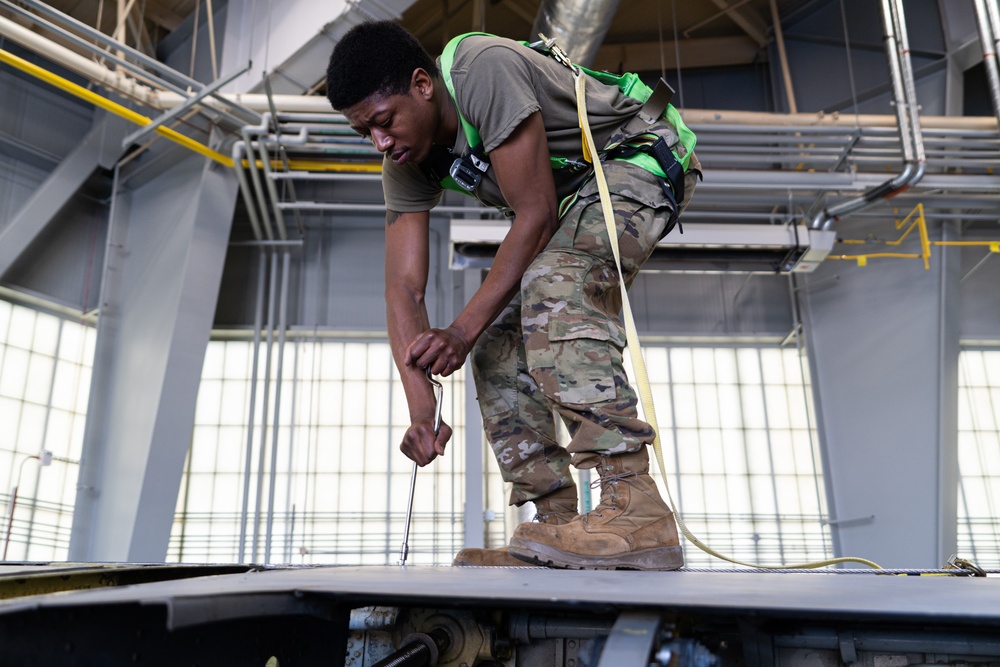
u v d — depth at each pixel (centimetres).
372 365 895
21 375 799
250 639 67
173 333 734
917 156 655
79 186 816
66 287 832
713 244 700
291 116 668
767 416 909
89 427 757
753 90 978
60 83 604
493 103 127
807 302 894
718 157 725
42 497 786
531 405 142
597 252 130
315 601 63
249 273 895
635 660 53
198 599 50
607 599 58
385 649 83
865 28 892
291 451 823
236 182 779
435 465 868
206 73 737
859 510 813
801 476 886
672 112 147
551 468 140
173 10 838
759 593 63
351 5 611
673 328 925
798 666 76
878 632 75
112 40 585
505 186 130
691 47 978
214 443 862
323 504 848
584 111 131
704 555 858
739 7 921
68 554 722
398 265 153
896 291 841
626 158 137
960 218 805
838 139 708
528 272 129
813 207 750
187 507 841
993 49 513
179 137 676
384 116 129
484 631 80
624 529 114
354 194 920
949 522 759
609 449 117
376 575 77
